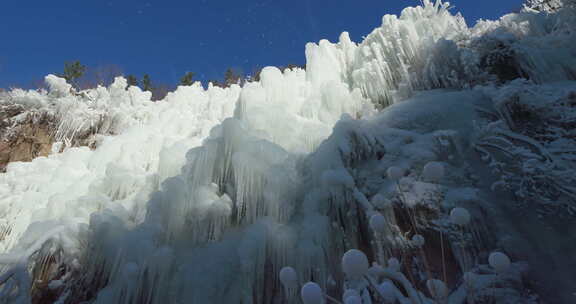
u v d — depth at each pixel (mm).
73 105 7043
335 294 2387
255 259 2523
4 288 2766
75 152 5297
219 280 2543
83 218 3477
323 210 2850
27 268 2883
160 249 2754
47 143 6688
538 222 2141
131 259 2779
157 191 3188
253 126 3707
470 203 2359
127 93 8000
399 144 3152
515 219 2215
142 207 3463
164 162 3779
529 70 3824
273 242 2619
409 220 2525
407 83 4406
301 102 4566
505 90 3184
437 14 5375
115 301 2596
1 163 6164
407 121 3492
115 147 5051
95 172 4730
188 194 3150
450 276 2154
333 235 2713
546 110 3027
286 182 2924
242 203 3027
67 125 6855
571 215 2090
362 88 4852
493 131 2902
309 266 2453
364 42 5484
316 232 2592
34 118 6875
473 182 2584
